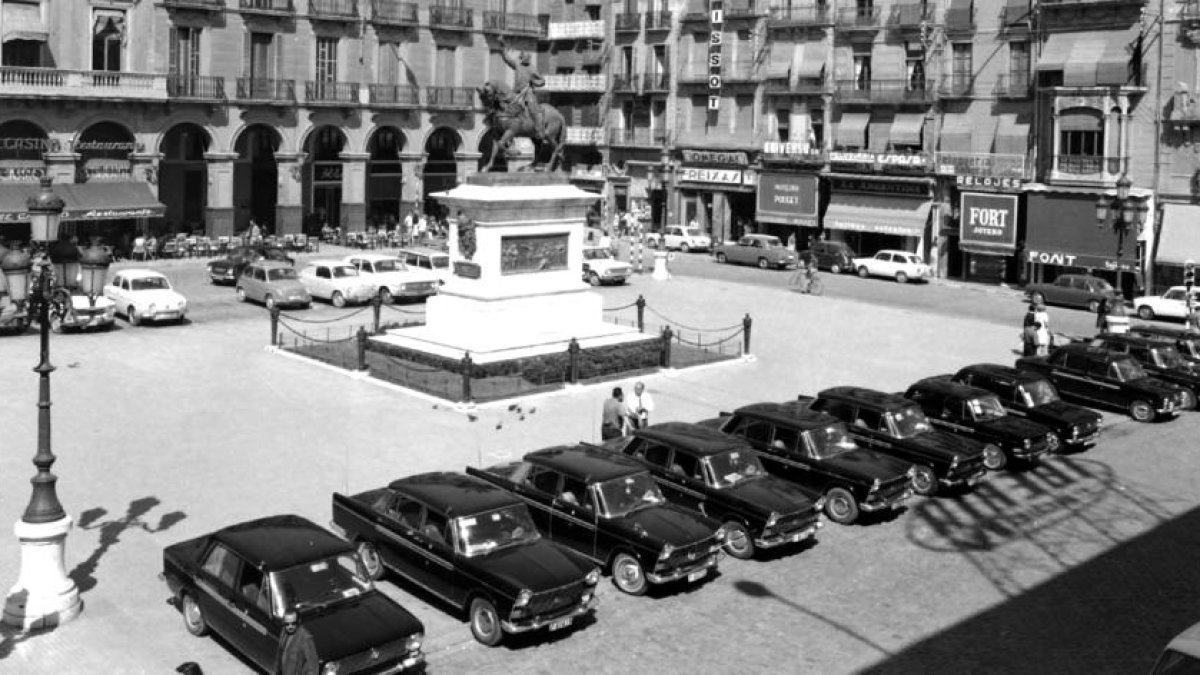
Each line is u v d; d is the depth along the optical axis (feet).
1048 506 69.10
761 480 61.98
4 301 115.03
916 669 46.55
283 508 63.52
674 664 46.88
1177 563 59.11
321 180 212.84
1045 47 170.40
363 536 55.16
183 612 49.21
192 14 184.96
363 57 208.13
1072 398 96.17
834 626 50.93
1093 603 53.72
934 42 185.16
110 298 125.08
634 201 237.25
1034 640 49.44
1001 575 57.47
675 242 215.92
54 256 51.72
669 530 54.03
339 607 44.32
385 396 91.15
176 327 121.90
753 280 175.01
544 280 105.19
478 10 225.56
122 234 184.34
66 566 54.95
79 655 46.21
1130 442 85.05
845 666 46.80
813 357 112.27
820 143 203.72
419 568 51.75
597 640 49.24
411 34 214.90
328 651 41.34
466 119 225.97
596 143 240.32
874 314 141.90
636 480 57.36
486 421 83.87
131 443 76.07
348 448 75.92
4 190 162.40
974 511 68.03
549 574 48.21
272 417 83.71
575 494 56.95
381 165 222.07
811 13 202.08
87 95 170.91
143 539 58.65
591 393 94.22
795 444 67.77
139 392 90.68
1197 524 65.62
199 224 199.41
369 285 140.15
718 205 221.87
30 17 169.07
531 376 95.35
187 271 169.37
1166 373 98.58
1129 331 116.26
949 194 185.37
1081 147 164.55
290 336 116.88
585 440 79.10
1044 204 169.37
